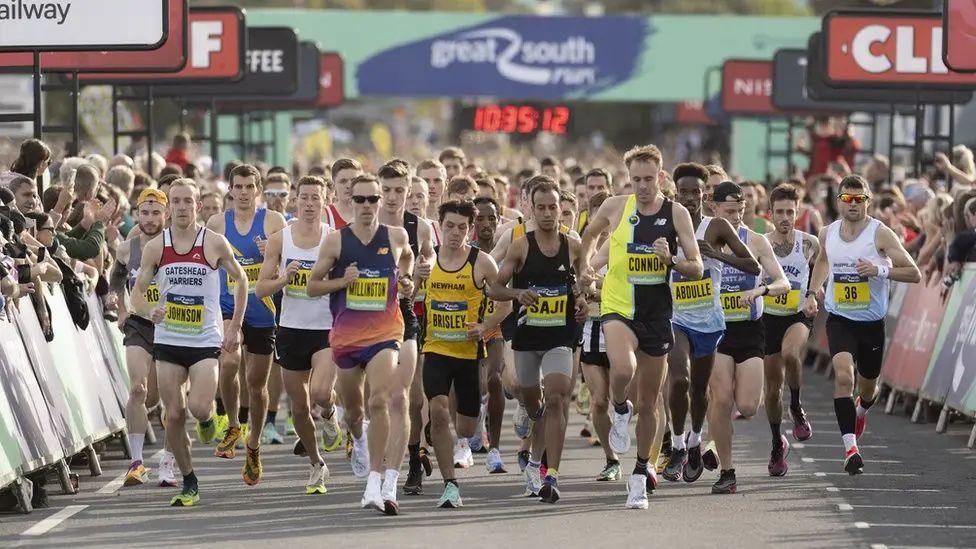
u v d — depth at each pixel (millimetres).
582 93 106438
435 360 30297
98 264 39875
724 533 27312
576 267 30719
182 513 29781
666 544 26234
